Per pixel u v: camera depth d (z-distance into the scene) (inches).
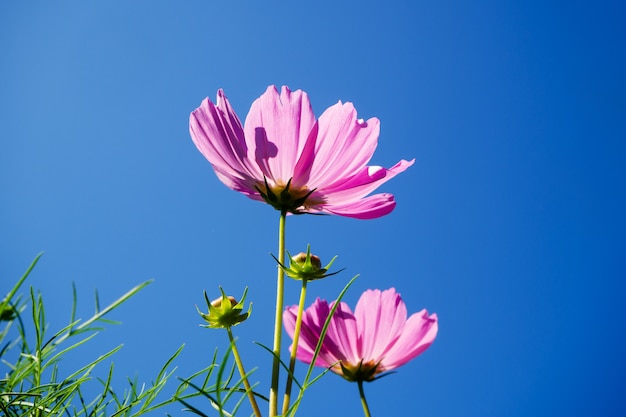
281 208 13.9
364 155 14.3
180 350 13.9
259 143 14.1
